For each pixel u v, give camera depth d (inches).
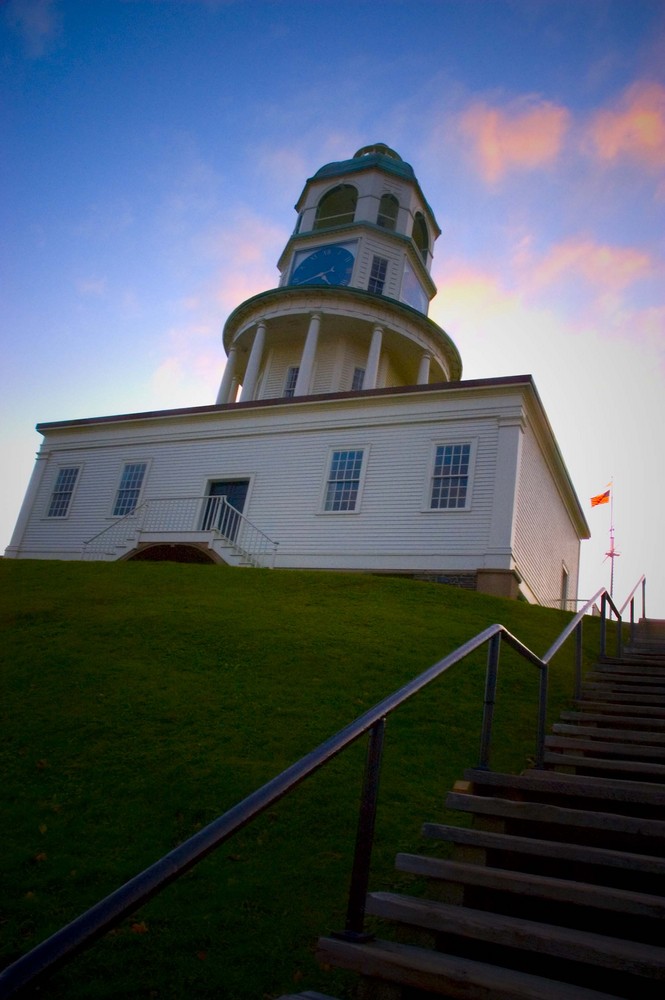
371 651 432.8
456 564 767.7
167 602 554.9
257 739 298.2
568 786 174.6
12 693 354.6
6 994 65.9
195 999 142.6
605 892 125.0
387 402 880.9
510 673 416.2
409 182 1396.4
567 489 1073.5
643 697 298.8
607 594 401.7
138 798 245.1
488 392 823.7
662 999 111.6
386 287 1288.1
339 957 114.4
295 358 1274.6
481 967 110.2
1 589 646.5
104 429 1094.4
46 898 180.9
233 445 970.7
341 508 860.6
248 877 193.9
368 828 123.8
